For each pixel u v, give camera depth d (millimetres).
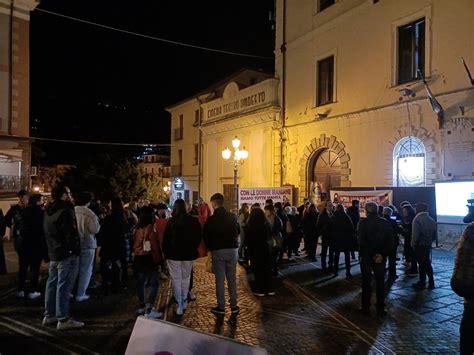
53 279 6730
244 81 29500
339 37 19484
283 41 22984
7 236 19297
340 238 10570
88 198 8297
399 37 16828
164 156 67000
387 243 7426
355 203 12836
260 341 6102
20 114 21562
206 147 29281
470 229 4586
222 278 7375
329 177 20234
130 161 46406
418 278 10328
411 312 7574
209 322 6973
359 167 18234
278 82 23078
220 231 7320
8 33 21188
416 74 16094
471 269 4465
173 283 7270
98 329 6504
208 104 29297
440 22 15102
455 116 14516
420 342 6086
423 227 9312
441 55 15047
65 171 47875
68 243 6484
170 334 2324
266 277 8875
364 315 7406
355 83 18578
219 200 7426
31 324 6746
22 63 21688
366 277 7477
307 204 15594
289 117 22422
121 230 8953
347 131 18875
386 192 14922
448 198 13148
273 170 22859
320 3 20859
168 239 7230
